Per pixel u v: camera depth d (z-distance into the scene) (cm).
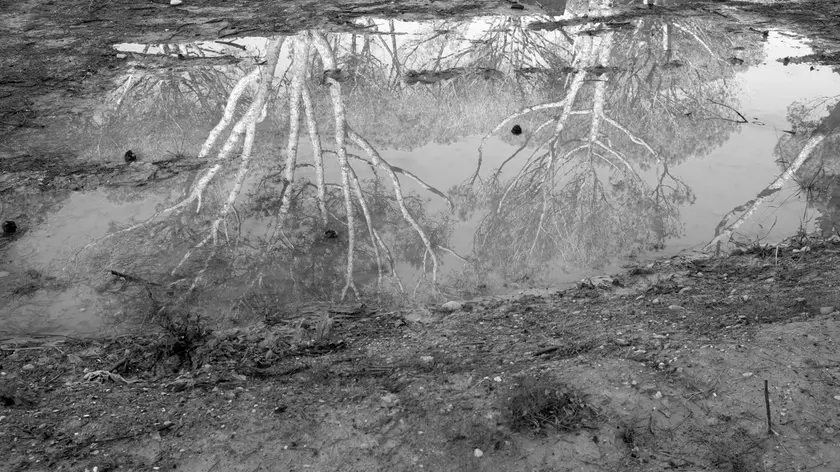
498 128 509
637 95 559
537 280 343
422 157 461
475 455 211
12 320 303
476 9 711
